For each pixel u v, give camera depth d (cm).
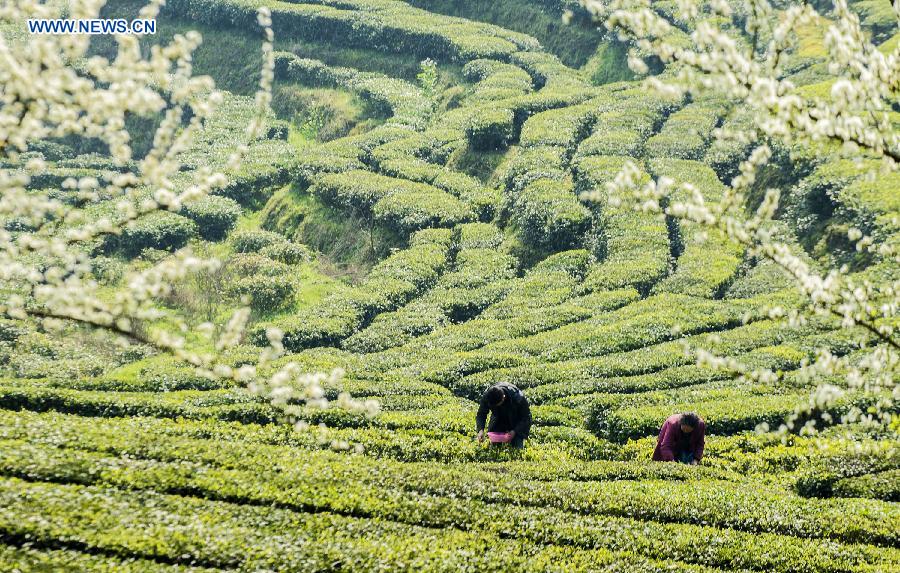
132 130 8938
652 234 5116
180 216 6456
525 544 1523
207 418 2606
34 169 1086
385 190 6353
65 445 1859
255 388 1131
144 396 2803
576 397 3094
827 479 2052
